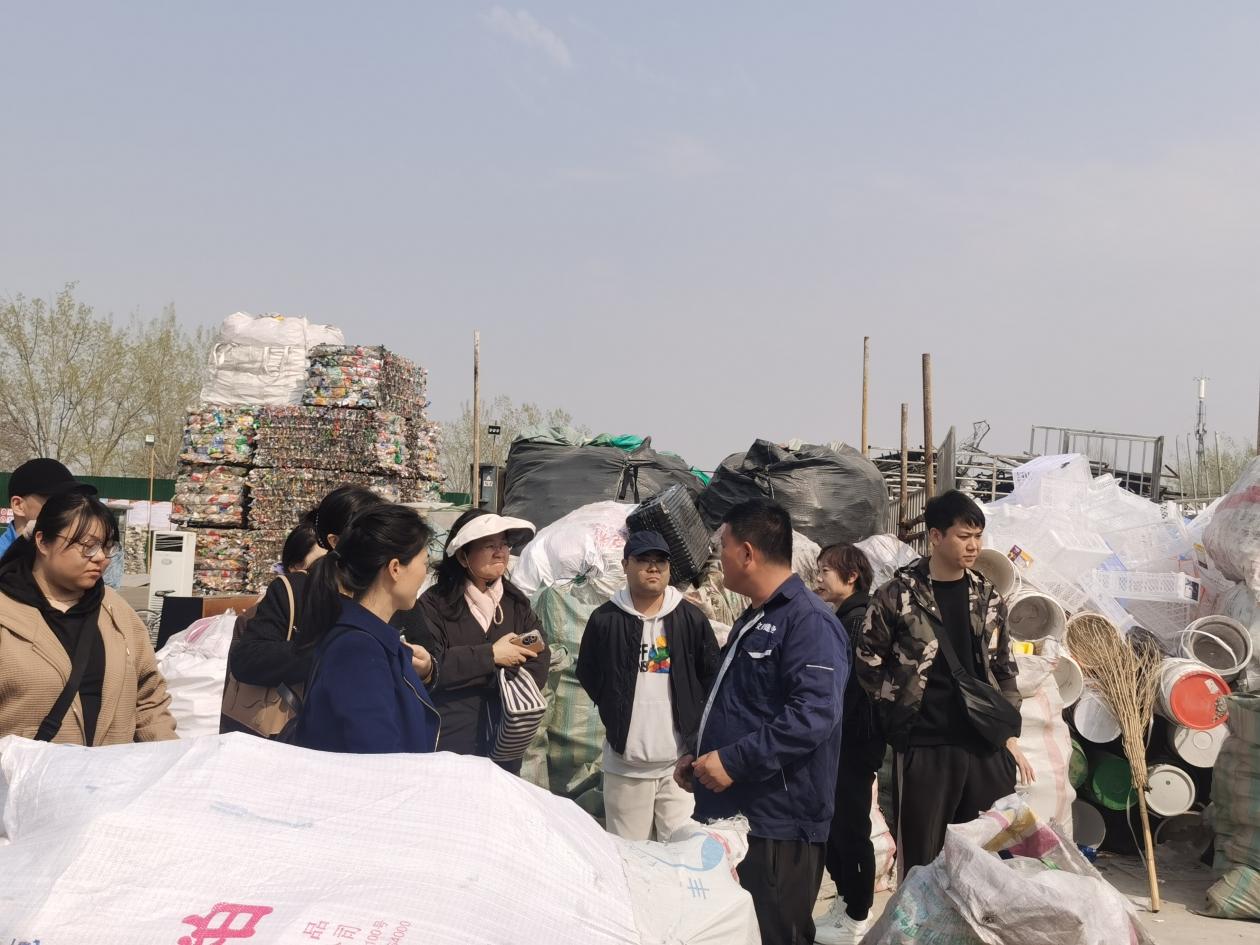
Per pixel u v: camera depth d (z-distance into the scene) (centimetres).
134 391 3503
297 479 1292
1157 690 543
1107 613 597
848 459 840
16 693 301
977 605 396
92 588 322
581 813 236
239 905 172
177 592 1003
